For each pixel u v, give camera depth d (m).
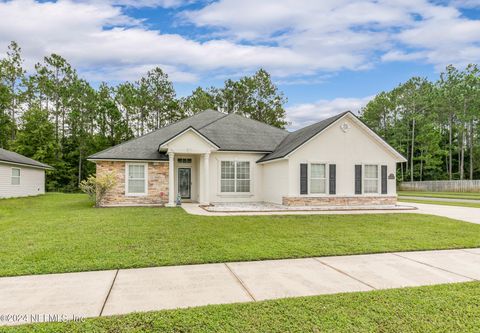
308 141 17.03
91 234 8.74
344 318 3.73
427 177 52.06
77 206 17.28
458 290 4.73
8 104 39.81
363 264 6.20
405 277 5.41
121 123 43.06
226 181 19.72
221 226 10.30
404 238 8.62
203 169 18.53
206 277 5.32
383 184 18.17
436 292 4.62
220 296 4.47
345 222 11.46
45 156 36.84
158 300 4.31
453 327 3.52
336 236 8.81
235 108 50.16
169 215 13.08
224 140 20.45
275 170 18.52
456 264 6.25
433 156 50.22
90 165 40.62
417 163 53.22
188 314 3.81
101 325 3.52
